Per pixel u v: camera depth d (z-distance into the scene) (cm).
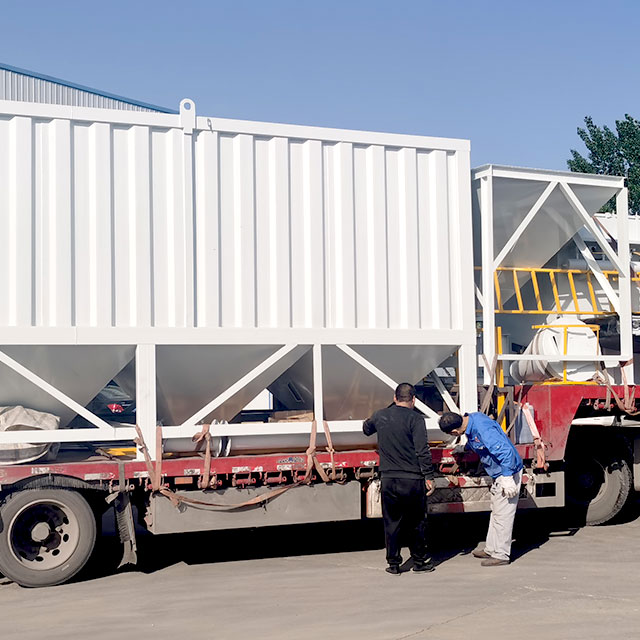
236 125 848
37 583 774
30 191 784
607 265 1128
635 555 877
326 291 878
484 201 984
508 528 831
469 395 927
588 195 1047
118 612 675
